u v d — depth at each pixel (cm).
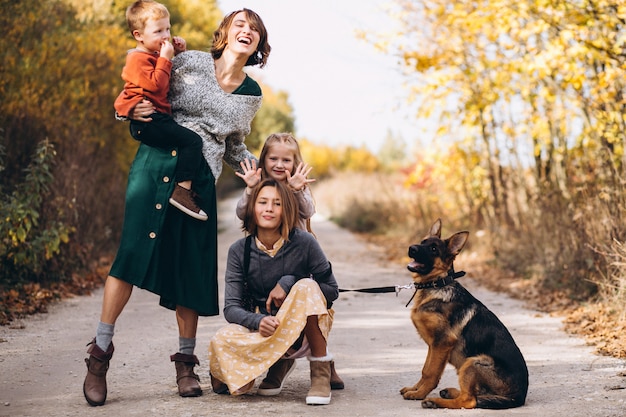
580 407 500
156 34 531
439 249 541
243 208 553
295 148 586
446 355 528
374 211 2755
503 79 1321
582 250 1048
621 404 504
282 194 540
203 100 541
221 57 558
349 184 3834
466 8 1260
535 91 1338
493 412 490
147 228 525
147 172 531
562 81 1152
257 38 551
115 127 1727
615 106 1077
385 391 562
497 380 504
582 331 817
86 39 1647
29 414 475
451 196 1942
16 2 1380
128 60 529
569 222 1112
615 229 973
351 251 1953
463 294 538
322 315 516
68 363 636
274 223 537
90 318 880
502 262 1399
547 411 493
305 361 685
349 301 1083
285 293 523
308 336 519
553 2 977
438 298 532
